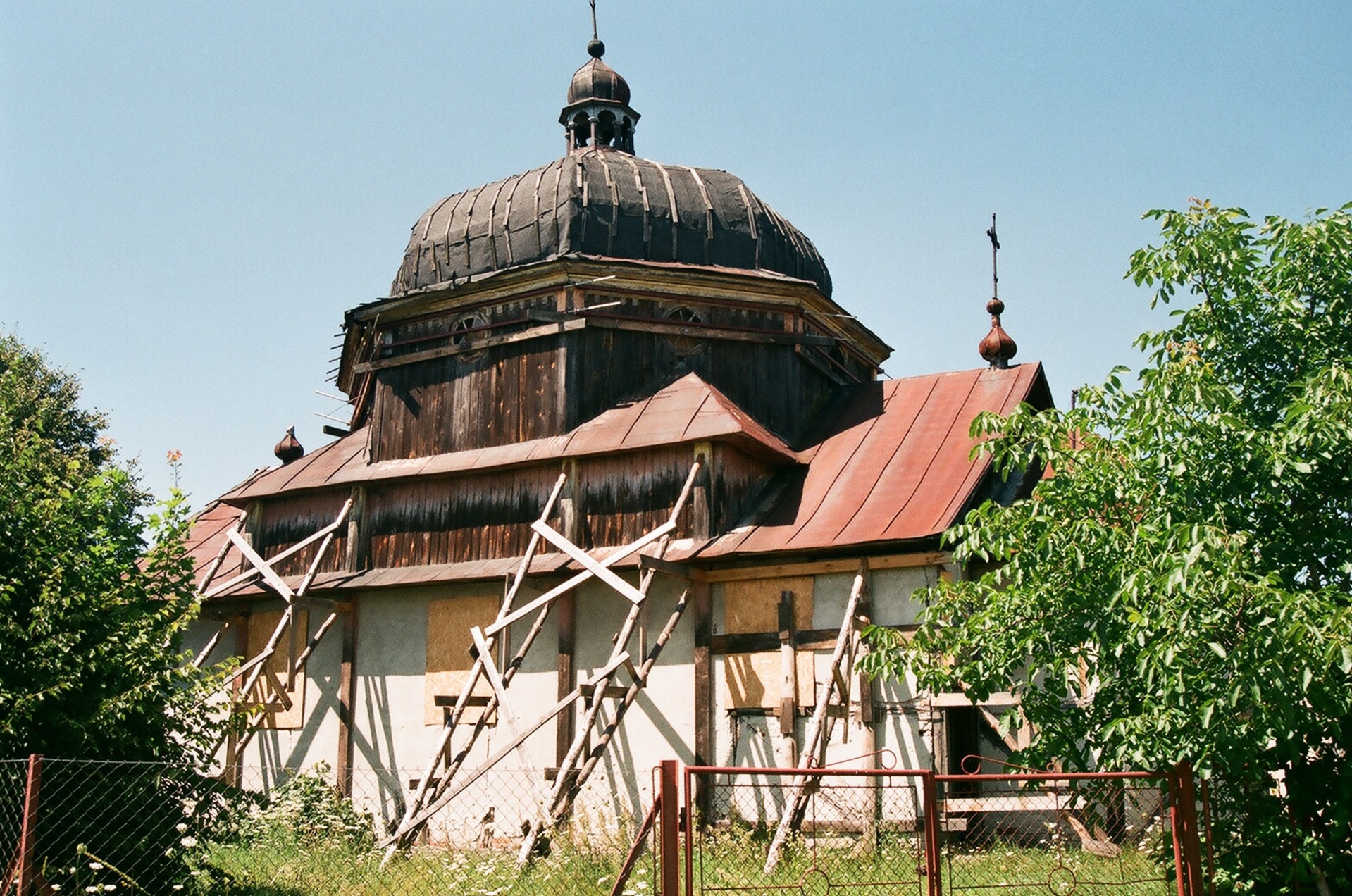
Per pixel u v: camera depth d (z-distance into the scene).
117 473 11.94
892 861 13.55
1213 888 9.11
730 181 21.48
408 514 20.17
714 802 16.69
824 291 22.12
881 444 18.78
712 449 17.75
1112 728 9.45
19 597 10.73
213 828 11.55
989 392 19.20
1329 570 9.69
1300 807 9.39
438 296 20.31
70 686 10.27
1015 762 10.67
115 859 10.39
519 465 19.02
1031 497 10.74
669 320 19.92
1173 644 8.86
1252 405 10.30
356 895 12.44
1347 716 9.08
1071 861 12.85
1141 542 9.76
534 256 20.09
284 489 21.20
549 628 18.44
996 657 10.50
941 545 11.30
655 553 17.52
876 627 11.48
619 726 17.06
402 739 19.28
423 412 20.53
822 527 17.03
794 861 13.71
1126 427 10.34
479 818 18.19
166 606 11.66
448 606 19.38
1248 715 9.07
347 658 19.94
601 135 22.78
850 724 16.17
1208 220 10.39
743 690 16.89
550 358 19.42
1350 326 9.98
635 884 11.88
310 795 18.75
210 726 11.48
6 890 8.75
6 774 10.06
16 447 11.95
